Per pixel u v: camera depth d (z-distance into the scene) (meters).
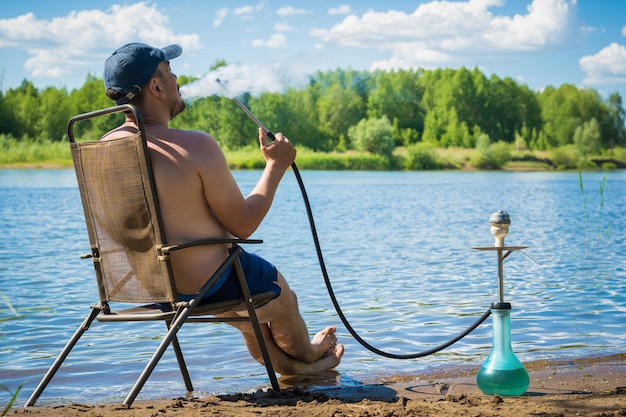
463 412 2.20
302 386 2.93
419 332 4.02
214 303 2.47
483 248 2.59
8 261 7.31
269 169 2.70
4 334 4.08
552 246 8.40
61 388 3.00
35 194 21.20
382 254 7.84
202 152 2.48
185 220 2.47
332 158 60.91
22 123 61.81
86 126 60.78
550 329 3.96
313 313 4.59
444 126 71.69
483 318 2.97
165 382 3.08
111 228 2.45
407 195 22.09
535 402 2.36
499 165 67.62
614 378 2.83
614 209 15.60
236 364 3.40
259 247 8.59
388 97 69.19
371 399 2.62
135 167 2.36
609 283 5.60
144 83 2.51
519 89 74.25
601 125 73.06
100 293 2.53
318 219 13.01
